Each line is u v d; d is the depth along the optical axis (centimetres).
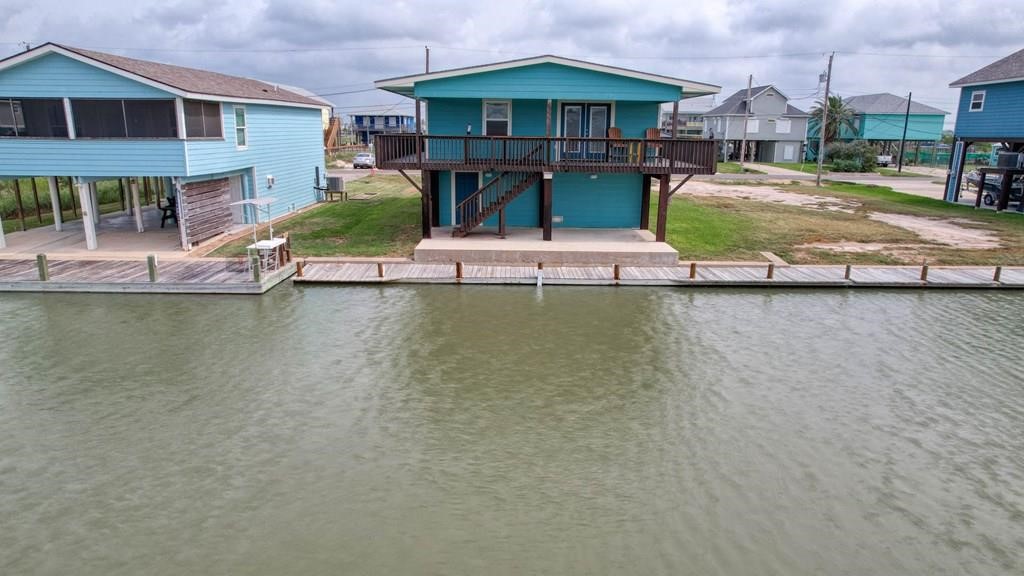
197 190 2014
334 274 1739
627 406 1048
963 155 3155
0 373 1143
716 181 4244
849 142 6569
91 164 1852
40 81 1784
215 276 1686
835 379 1164
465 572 673
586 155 2053
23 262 1812
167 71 2028
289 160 2692
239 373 1152
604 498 805
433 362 1208
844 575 680
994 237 2297
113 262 1825
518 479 844
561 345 1301
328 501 792
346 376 1143
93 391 1077
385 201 2939
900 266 1920
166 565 680
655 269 1827
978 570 694
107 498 795
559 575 671
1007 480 863
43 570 673
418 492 812
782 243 2148
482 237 2031
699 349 1295
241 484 824
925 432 984
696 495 815
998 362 1252
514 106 2075
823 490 831
